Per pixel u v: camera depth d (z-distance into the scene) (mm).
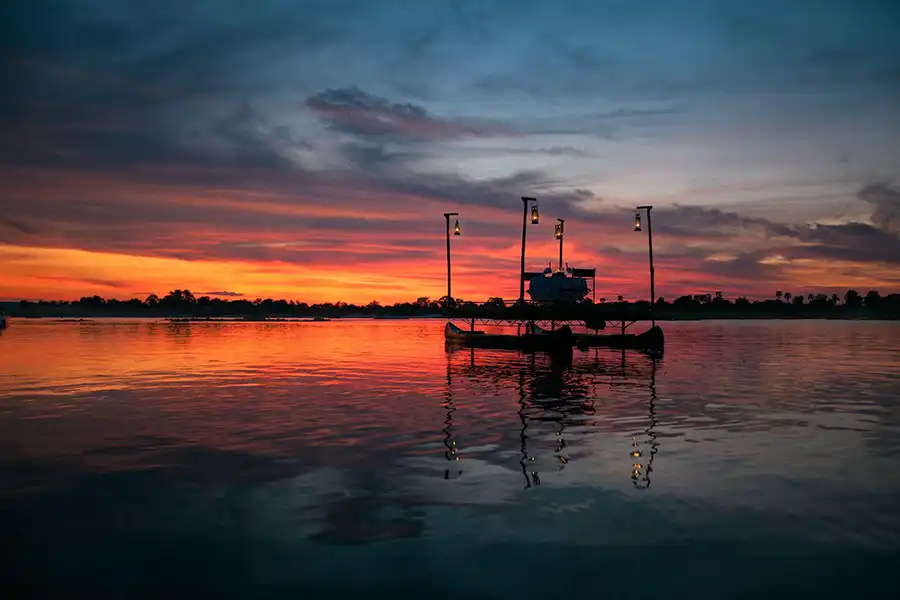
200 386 25562
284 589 6883
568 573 7230
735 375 29578
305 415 18203
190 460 12625
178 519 9078
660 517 9086
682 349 50250
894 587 6883
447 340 57500
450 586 6914
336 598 6660
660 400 21172
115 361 38562
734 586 6906
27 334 81812
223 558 7695
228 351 48562
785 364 35812
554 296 49594
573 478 11172
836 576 7156
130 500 9984
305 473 11578
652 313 50312
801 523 8836
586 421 17094
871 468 11844
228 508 9555
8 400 21375
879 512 9297
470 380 27734
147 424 16734
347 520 9008
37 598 6688
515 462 12391
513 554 7781
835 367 33812
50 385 25875
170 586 6961
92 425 16578
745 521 8922
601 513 9266
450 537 8336
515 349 49594
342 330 110000
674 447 13727
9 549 8000
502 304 51062
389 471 11711
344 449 13609
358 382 27016
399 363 37344
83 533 8547
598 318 50219
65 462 12477
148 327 121000
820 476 11273
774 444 14023
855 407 19547
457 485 10750
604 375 29703
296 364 36625
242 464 12266
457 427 16219
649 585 6930
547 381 27188
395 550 7910
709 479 11086
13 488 10633
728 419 17359
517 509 9461
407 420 17297
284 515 9234
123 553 7871
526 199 48750
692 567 7387
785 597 6652
